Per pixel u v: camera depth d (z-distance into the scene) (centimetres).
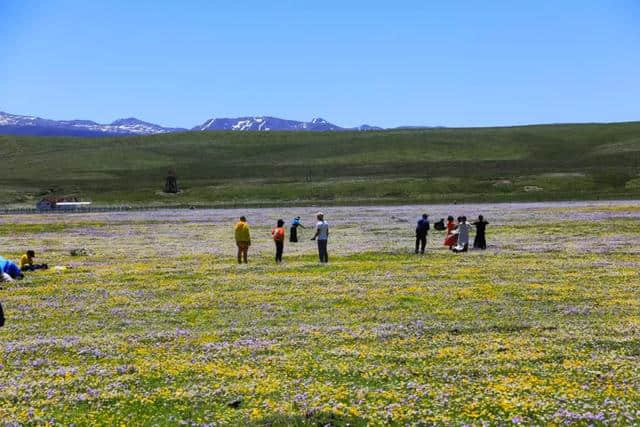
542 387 1355
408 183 18812
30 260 3681
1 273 3184
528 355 1630
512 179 18738
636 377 1416
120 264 3894
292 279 3125
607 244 4494
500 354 1655
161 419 1234
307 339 1878
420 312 2267
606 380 1405
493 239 5178
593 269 3266
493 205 11581
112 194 18600
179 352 1766
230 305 2481
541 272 3192
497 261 3688
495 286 2778
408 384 1400
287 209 11956
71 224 8331
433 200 15000
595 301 2402
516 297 2519
